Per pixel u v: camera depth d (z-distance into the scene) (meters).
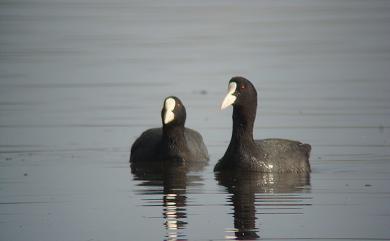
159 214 12.08
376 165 15.53
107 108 21.88
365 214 11.91
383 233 10.94
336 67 27.75
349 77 25.86
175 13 43.50
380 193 13.24
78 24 39.47
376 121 19.62
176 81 25.72
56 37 35.72
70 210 12.41
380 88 23.86
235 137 15.38
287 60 29.33
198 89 24.39
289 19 40.75
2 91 24.47
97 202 12.91
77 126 19.77
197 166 16.09
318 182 14.20
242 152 15.24
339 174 14.85
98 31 37.41
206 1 48.69
